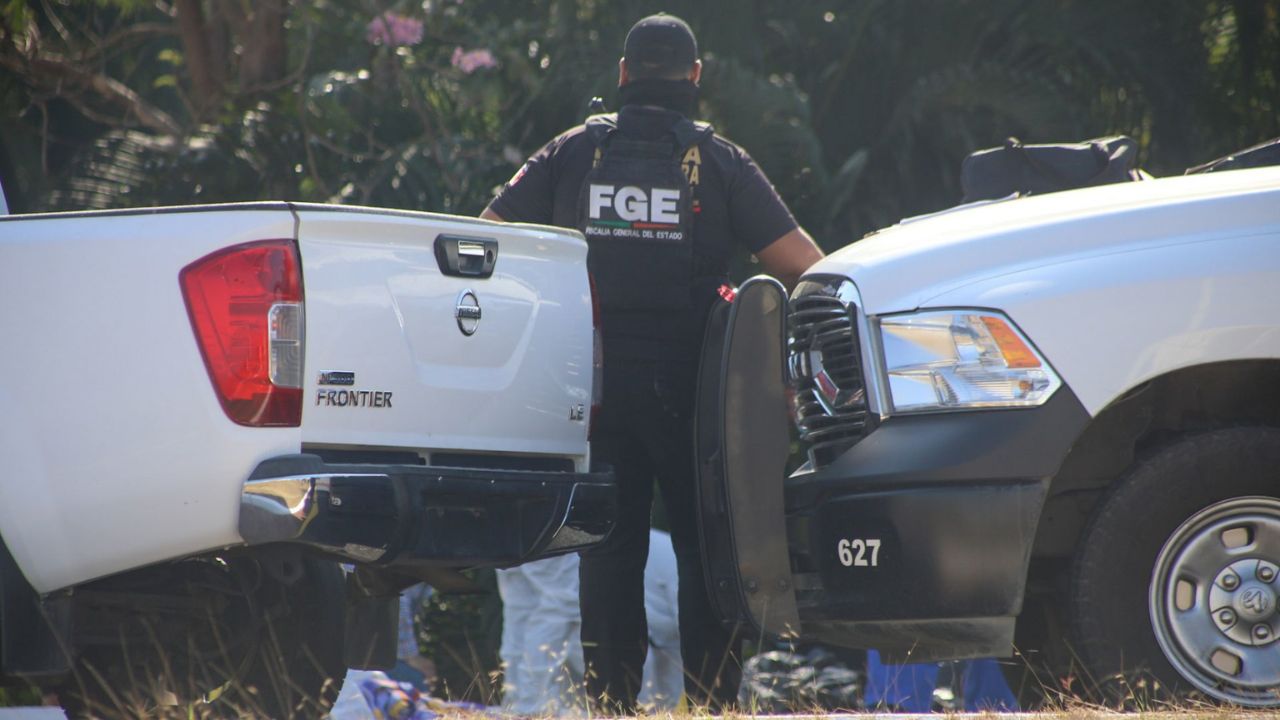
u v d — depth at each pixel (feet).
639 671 61.21
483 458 48.34
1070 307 46.34
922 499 46.14
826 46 149.59
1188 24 152.56
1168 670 45.16
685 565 61.05
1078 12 148.97
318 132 128.06
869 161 143.54
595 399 53.83
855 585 47.44
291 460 42.11
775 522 50.75
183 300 42.45
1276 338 45.57
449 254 46.93
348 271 44.16
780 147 125.59
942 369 47.06
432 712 55.98
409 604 84.12
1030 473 45.57
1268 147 59.47
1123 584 45.39
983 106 140.77
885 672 71.61
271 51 134.31
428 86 131.44
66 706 50.65
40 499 42.93
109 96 136.56
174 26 147.74
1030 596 53.62
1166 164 154.51
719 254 61.16
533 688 76.59
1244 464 45.65
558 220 61.05
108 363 42.80
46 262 43.73
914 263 48.78
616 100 131.23
